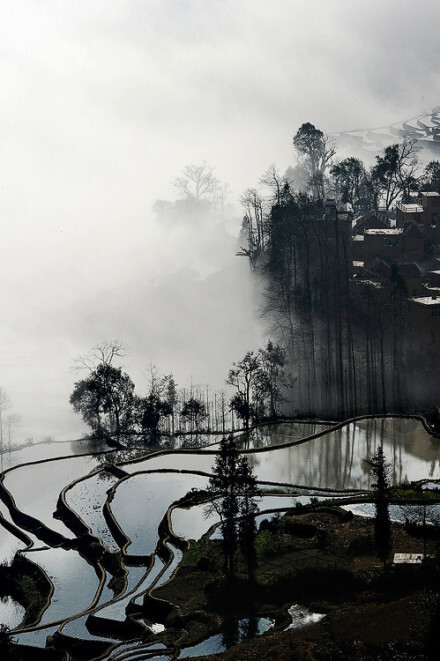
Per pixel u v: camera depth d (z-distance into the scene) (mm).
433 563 133750
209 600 132375
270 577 135125
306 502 166625
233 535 138000
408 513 153500
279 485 176500
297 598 130500
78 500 181500
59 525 171875
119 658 120438
